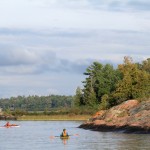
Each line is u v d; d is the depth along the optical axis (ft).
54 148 168.04
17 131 272.10
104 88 512.22
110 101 370.94
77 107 483.92
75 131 255.09
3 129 294.66
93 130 258.37
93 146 170.81
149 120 222.07
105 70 539.29
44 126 325.62
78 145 176.45
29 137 222.28
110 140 190.70
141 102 260.21
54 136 219.00
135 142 178.70
